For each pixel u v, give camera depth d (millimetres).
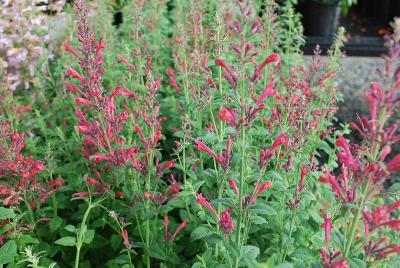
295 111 765
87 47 697
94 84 707
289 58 1132
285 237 709
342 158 535
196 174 824
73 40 1084
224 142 637
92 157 718
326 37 1923
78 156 929
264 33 1032
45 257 768
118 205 815
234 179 671
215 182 849
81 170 870
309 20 1908
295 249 727
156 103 734
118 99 1012
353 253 596
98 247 826
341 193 559
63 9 1434
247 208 610
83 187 822
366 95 515
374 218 542
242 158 592
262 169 624
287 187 735
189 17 1097
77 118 877
